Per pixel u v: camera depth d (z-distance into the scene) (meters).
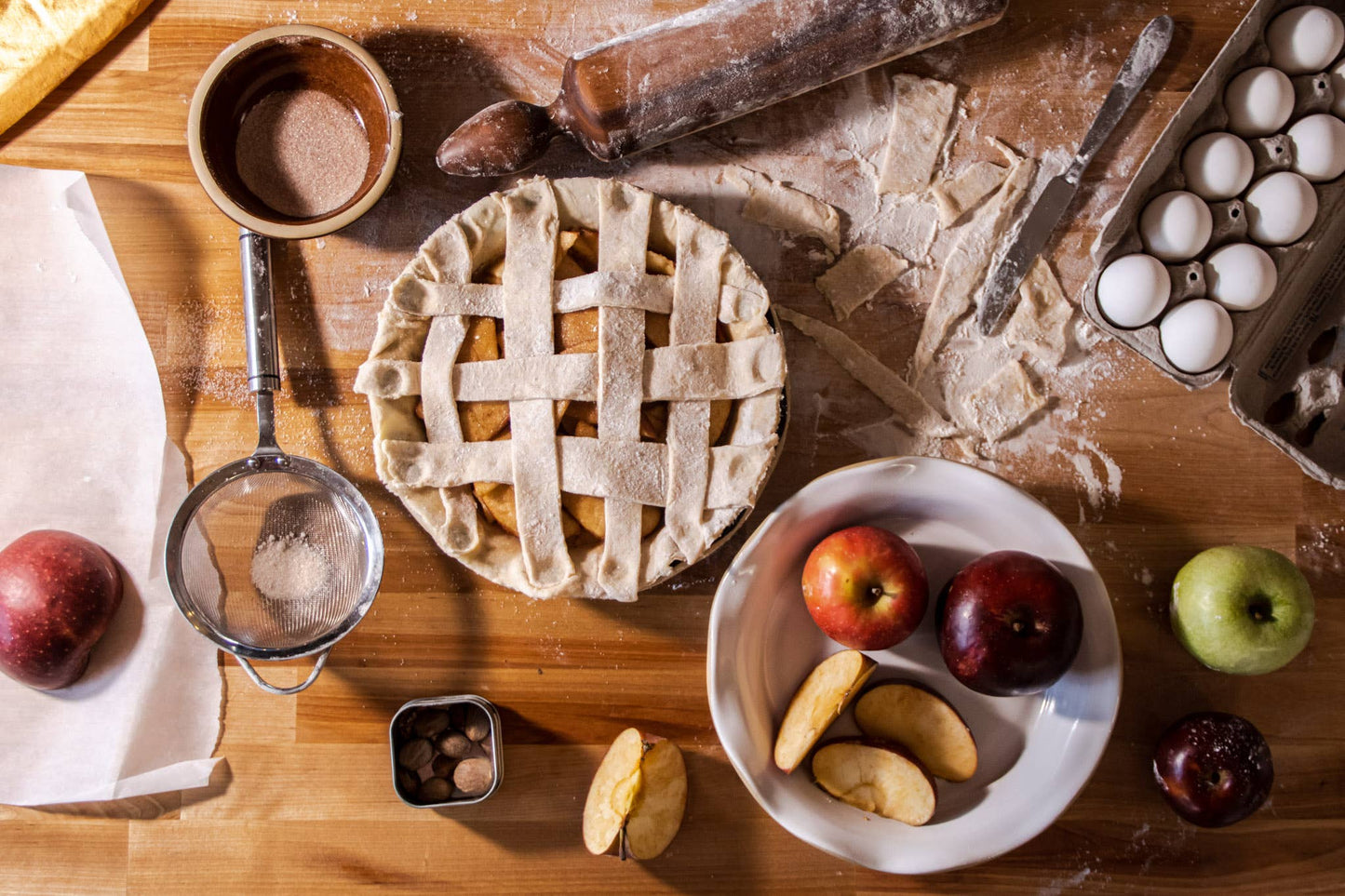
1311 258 1.19
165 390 1.21
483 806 1.21
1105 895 1.21
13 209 1.20
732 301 1.04
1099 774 1.21
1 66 1.15
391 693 1.20
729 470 1.04
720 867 1.21
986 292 1.18
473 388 1.03
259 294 1.11
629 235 1.04
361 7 1.20
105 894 1.20
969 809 1.14
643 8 1.20
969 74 1.21
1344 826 1.21
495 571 1.05
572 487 1.02
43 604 1.12
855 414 1.21
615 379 1.02
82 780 1.19
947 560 1.17
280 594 1.16
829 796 1.13
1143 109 1.21
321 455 1.20
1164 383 1.21
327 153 1.14
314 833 1.21
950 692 1.17
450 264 1.04
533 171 1.20
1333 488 1.21
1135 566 1.21
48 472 1.20
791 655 1.17
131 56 1.20
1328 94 1.13
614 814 1.09
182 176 1.20
